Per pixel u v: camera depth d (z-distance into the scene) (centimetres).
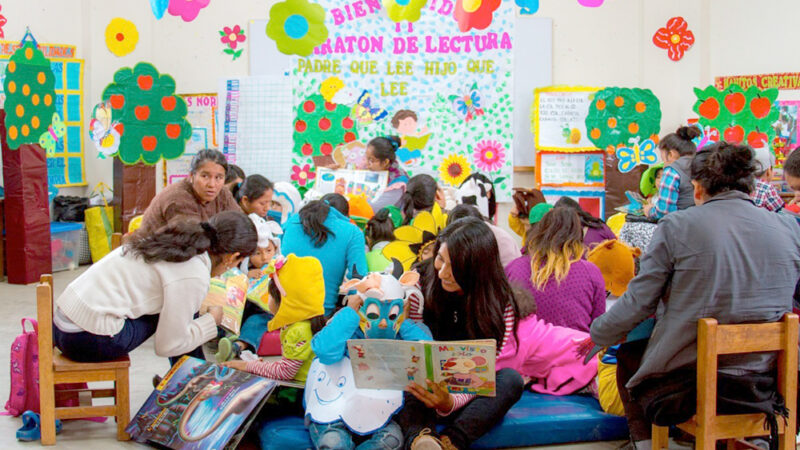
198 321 358
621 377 339
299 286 360
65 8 853
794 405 302
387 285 329
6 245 761
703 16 826
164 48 843
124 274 340
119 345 347
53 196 849
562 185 812
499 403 337
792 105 724
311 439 336
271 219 610
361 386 324
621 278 433
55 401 378
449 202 673
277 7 578
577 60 852
